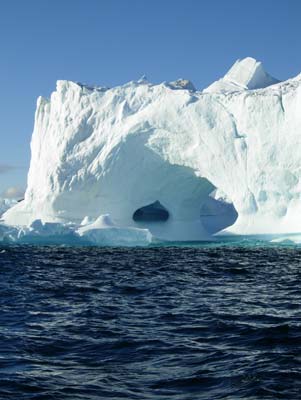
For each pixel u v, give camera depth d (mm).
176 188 62594
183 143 58781
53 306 19500
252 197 55000
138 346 13273
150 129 59656
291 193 53156
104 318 17062
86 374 10906
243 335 14320
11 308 19062
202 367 11336
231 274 31281
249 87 66250
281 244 53250
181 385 10188
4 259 42281
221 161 56531
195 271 33000
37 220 56500
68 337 14258
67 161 61969
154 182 62062
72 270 33750
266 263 38469
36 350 12906
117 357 12297
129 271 33062
